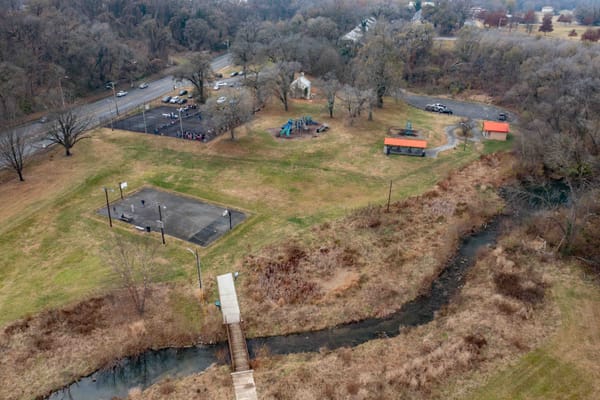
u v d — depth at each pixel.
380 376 39.22
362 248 57.06
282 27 171.50
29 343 42.81
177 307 47.53
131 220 61.56
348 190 70.81
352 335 45.19
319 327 46.06
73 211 63.62
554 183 73.81
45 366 40.94
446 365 40.09
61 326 44.78
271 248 56.41
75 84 115.69
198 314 46.78
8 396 38.19
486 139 91.88
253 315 46.91
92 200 66.56
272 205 66.25
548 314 46.16
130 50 133.88
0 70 93.31
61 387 39.50
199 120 99.19
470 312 47.09
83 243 56.84
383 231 60.50
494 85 126.81
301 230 60.09
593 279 50.94
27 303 47.03
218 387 38.59
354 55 144.88
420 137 91.94
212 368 40.94
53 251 55.38
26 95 100.81
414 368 39.78
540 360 40.78
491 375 39.34
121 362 41.97
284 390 38.09
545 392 37.72
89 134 89.75
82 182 71.12
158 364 41.88
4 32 108.62
